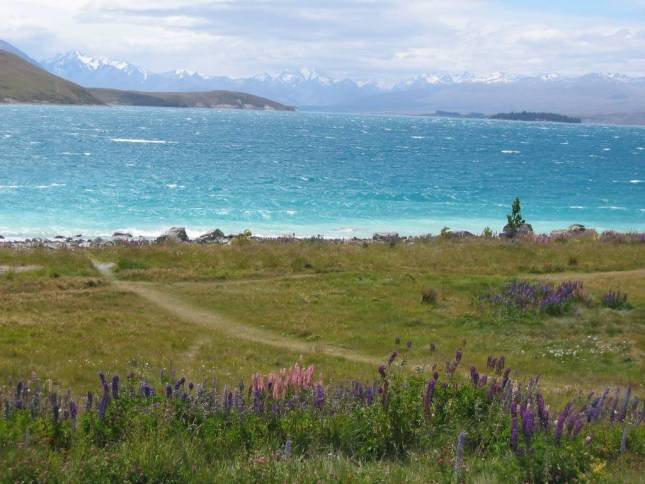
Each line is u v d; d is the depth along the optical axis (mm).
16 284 33531
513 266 40594
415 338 26594
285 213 75500
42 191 82188
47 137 175125
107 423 10578
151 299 32656
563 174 131750
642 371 22609
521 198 96125
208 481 8555
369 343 25844
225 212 74250
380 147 195875
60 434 10180
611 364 23344
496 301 30859
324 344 25969
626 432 10664
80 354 22469
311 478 8469
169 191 87500
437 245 48969
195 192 87688
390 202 86688
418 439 10672
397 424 10812
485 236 54125
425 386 12133
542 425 10594
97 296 32406
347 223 71500
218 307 31594
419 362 22984
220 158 137000
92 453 9305
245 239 49750
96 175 100188
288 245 47875
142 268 39156
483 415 11156
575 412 11547
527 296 30938
